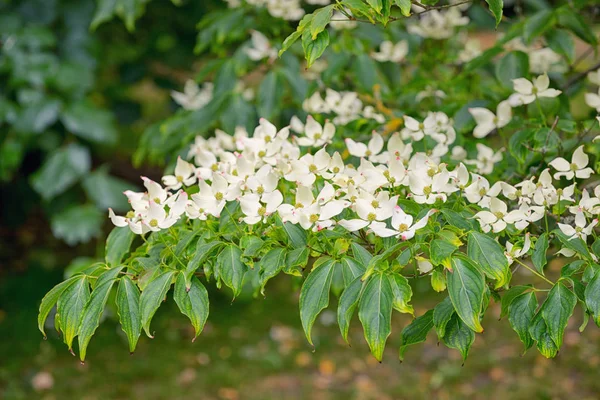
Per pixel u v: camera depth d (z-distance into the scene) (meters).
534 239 1.34
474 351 4.17
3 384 3.85
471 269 1.15
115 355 4.20
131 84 4.76
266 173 1.39
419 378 3.93
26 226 5.93
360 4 1.26
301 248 1.26
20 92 3.83
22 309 4.69
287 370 4.07
